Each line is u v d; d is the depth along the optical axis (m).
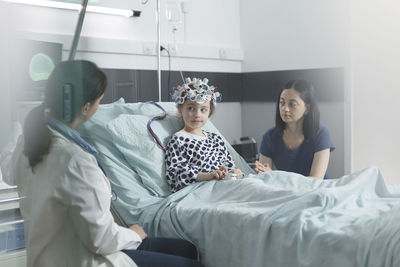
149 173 1.97
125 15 2.89
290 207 1.38
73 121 0.85
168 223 1.64
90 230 1.00
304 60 3.30
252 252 1.37
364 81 2.98
